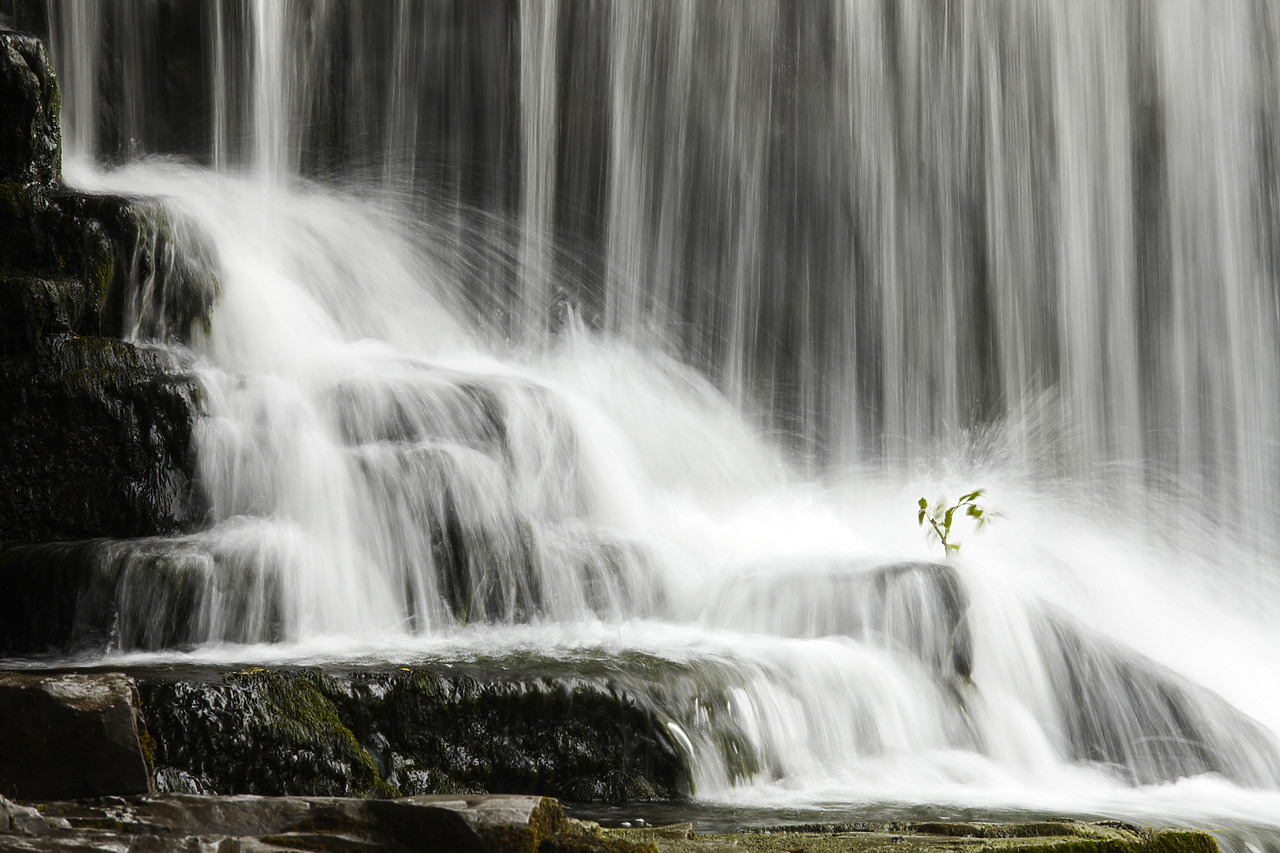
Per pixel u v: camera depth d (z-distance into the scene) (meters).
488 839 4.52
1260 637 15.52
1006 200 18.91
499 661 8.09
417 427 11.16
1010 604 10.57
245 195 16.69
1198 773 9.89
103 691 5.09
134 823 4.57
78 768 4.95
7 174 11.60
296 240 16.22
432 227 18.09
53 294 10.31
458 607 9.84
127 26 16.33
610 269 18.66
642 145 18.81
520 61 18.67
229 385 10.62
